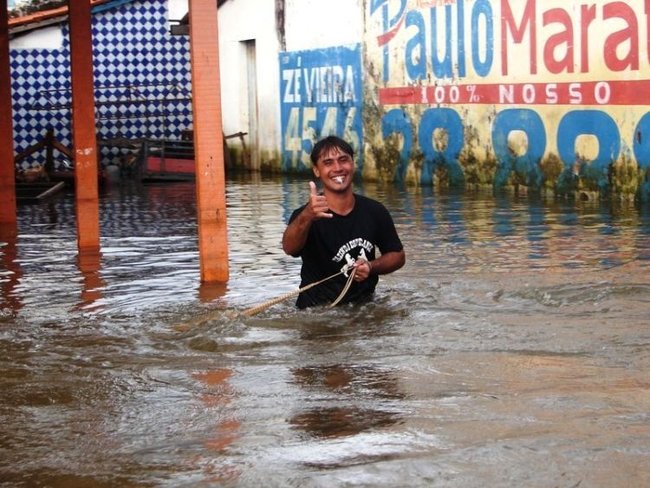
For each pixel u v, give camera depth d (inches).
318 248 292.5
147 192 820.0
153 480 164.6
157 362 243.8
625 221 500.1
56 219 616.7
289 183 852.0
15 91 1021.2
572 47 634.2
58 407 209.2
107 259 436.5
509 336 255.0
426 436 177.5
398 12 808.3
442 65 759.1
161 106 1068.5
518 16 678.5
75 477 168.1
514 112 689.0
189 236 515.2
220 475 164.2
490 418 186.7
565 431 177.2
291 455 171.3
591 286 319.0
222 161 368.2
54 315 309.6
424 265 375.6
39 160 1024.9
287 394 210.2
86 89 485.1
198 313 306.3
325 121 922.7
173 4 1062.4
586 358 231.3
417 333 261.4
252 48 1059.9
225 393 213.6
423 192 717.9
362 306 293.0
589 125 625.0
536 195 660.7
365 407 197.6
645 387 204.8
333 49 901.2
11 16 1080.2
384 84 833.5
